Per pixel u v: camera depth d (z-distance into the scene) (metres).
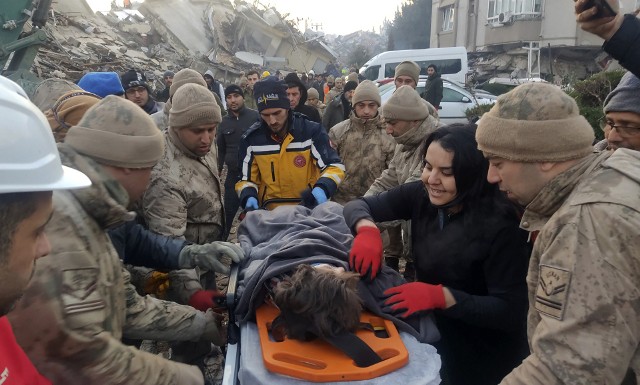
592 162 1.31
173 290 2.42
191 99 2.54
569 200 1.26
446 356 2.19
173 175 2.54
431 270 2.07
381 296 1.93
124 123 1.50
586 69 23.03
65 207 1.26
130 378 1.32
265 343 1.70
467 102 11.27
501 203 1.89
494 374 2.10
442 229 2.03
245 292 1.94
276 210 2.78
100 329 1.28
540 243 1.31
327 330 1.62
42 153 0.91
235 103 5.61
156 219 2.45
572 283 1.17
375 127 4.21
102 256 1.34
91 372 1.26
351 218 2.19
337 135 4.31
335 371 1.56
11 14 6.13
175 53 31.72
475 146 1.88
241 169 3.51
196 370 1.52
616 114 2.03
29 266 0.92
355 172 4.27
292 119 3.45
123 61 23.80
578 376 1.13
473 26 27.53
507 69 24.44
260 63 35.97
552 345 1.18
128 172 1.53
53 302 1.18
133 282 2.59
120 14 34.03
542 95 1.31
